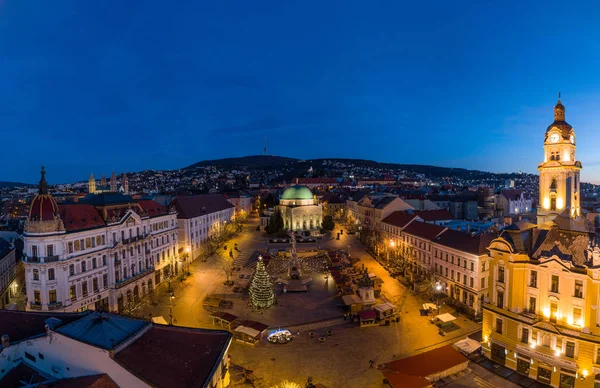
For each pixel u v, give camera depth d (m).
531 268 57.62
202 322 77.19
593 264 50.31
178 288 99.12
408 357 56.62
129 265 87.81
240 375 56.88
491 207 199.88
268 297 85.56
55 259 68.50
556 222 67.19
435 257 93.75
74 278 71.94
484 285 77.88
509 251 59.69
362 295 81.38
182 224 125.62
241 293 95.62
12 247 100.19
